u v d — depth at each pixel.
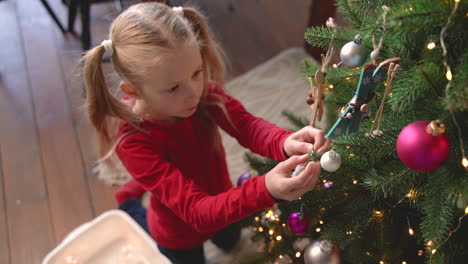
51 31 2.10
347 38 0.69
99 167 1.58
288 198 0.65
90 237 1.24
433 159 0.48
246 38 2.14
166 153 0.88
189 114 0.81
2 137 1.70
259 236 1.02
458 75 0.48
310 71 0.81
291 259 0.94
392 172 0.65
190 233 1.07
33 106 1.80
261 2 2.34
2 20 2.14
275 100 1.82
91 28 2.08
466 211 0.56
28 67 1.95
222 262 1.35
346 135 0.64
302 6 2.33
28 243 1.41
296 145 0.73
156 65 0.70
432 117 0.57
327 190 0.79
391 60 0.52
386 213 0.76
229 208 0.70
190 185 0.79
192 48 0.72
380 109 0.58
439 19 0.48
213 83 0.96
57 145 1.67
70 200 1.52
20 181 1.57
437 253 0.64
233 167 1.59
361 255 0.79
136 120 0.84
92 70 0.77
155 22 0.70
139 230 1.21
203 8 2.28
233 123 0.94
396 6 0.53
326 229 0.76
